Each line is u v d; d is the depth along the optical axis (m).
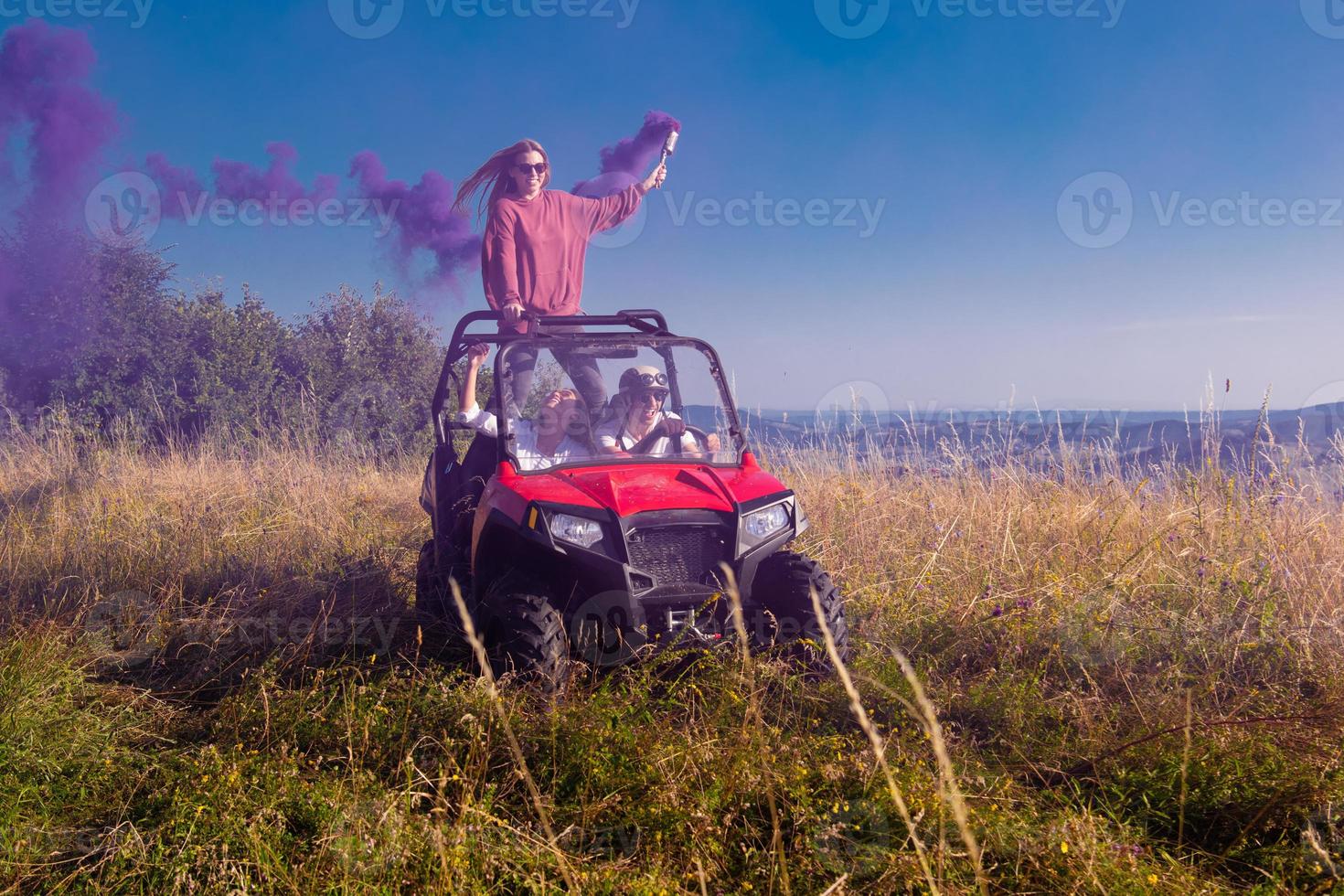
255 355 13.86
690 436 4.18
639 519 3.40
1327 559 4.62
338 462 9.29
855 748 2.84
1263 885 2.21
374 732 2.98
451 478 4.42
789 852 2.29
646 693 3.18
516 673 3.12
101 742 3.25
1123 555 5.01
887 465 7.05
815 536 5.69
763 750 2.61
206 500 7.16
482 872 2.22
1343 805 2.43
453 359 4.68
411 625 4.48
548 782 2.70
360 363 14.38
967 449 6.95
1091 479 6.27
